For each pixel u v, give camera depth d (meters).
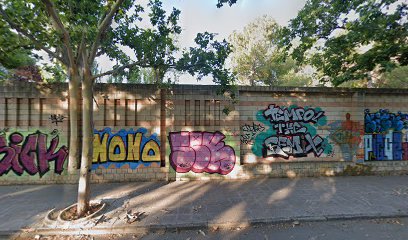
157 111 6.65
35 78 10.74
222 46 4.99
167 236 3.71
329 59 7.67
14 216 4.25
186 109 6.78
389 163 7.48
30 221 4.06
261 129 7.18
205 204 4.86
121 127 6.53
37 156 6.25
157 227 3.89
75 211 4.37
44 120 6.30
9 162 6.16
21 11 4.12
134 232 3.83
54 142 6.30
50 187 6.00
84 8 4.01
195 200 5.09
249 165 6.95
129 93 6.56
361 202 5.00
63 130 6.34
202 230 3.91
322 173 7.22
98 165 6.42
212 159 6.80
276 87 7.12
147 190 5.77
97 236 3.72
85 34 4.14
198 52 4.89
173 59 4.99
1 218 4.17
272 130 7.23
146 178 6.57
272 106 7.24
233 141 6.90
